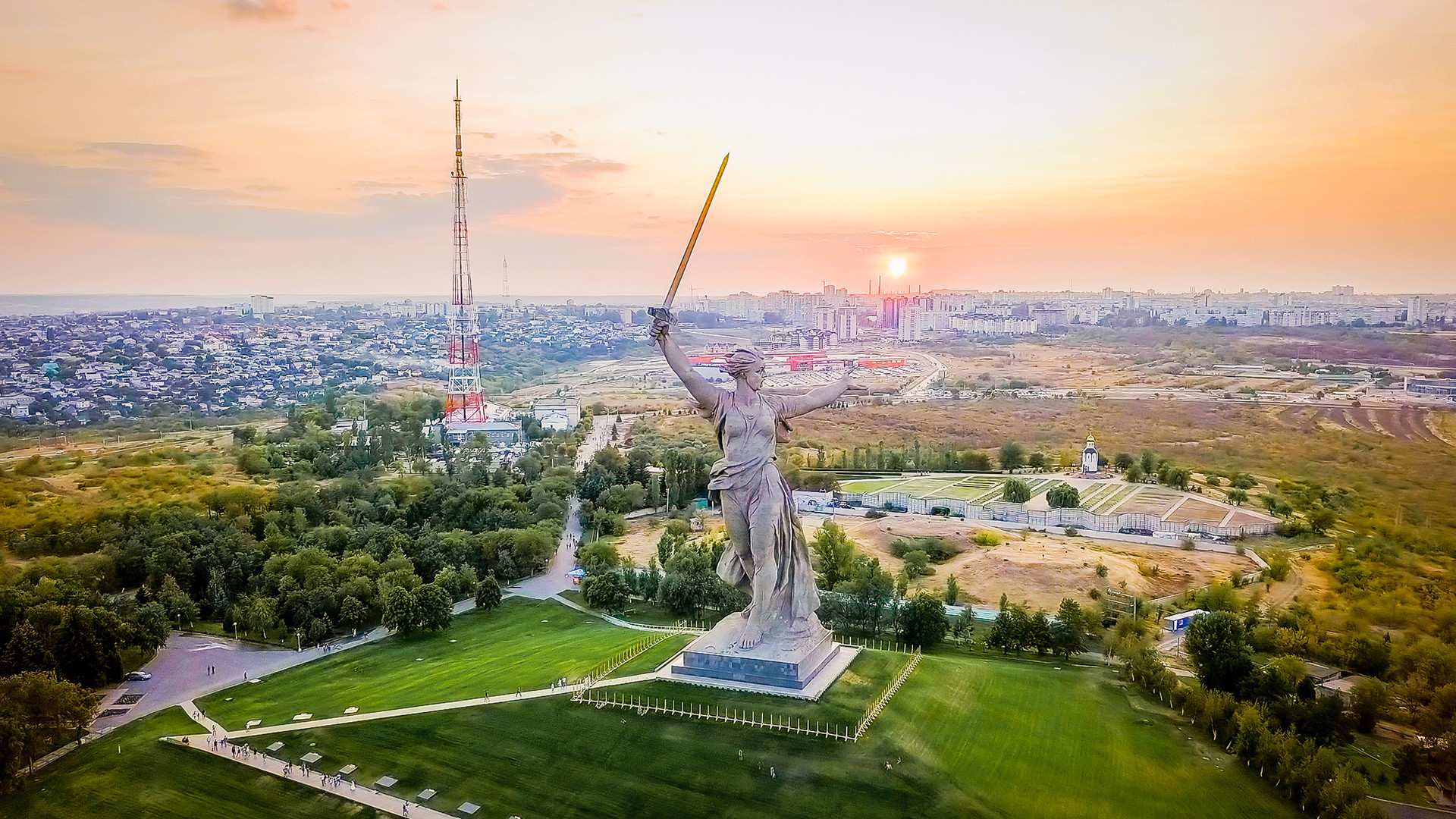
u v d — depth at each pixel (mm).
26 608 145375
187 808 103562
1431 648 134000
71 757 115625
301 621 160625
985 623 169125
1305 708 117188
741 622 131500
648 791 102188
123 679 142375
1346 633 148375
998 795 100062
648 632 159750
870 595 159000
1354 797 97125
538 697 124188
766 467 121438
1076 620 153750
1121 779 104438
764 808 98188
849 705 116562
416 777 108125
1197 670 132250
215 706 130750
